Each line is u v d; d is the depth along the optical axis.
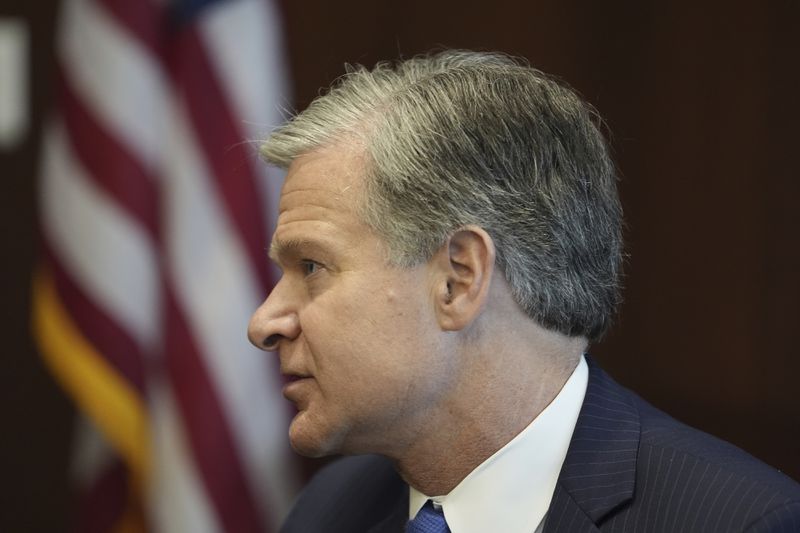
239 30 9.38
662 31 10.80
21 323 12.20
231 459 8.95
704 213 10.62
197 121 9.22
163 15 9.55
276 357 9.23
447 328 4.97
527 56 11.23
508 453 5.13
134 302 9.33
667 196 10.76
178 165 9.20
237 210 9.10
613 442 5.12
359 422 5.10
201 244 9.12
